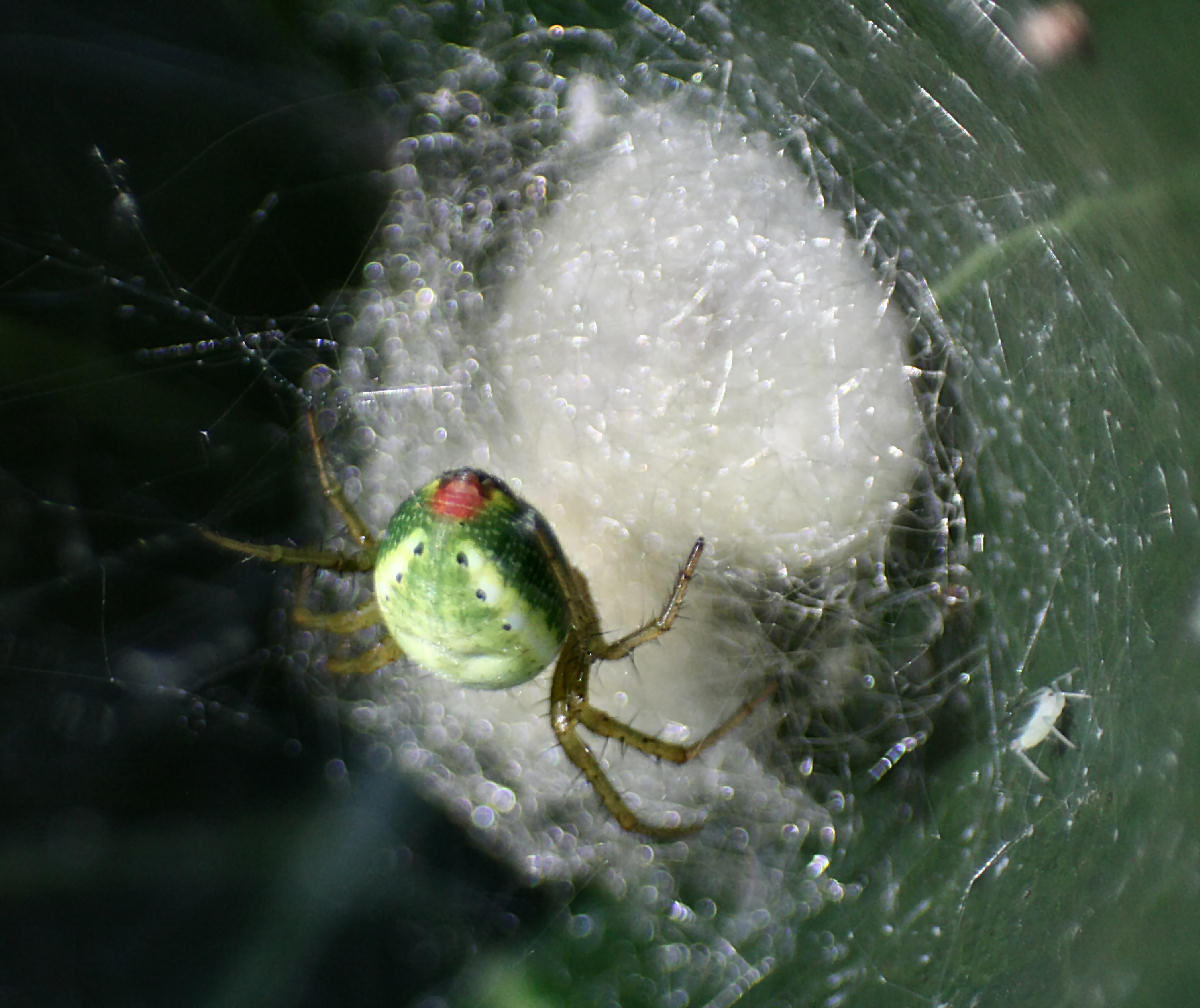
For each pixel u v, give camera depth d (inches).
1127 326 3.9
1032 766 3.8
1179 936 3.7
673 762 3.8
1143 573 3.9
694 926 3.8
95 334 3.8
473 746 3.9
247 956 3.7
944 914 3.8
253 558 3.8
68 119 3.9
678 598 3.8
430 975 3.7
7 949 3.7
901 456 3.9
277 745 3.8
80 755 3.7
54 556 3.8
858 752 3.9
